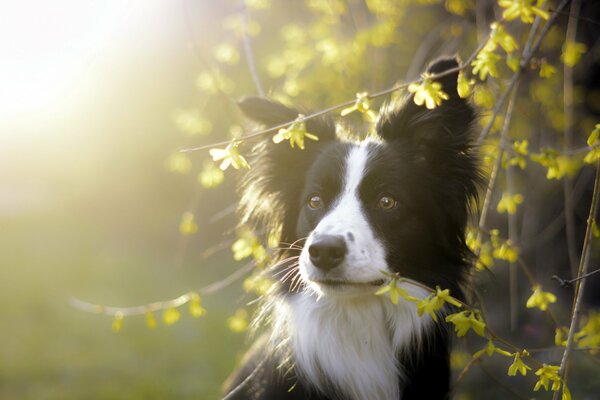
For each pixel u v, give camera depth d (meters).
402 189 3.06
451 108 3.05
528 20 2.57
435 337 3.16
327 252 2.80
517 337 5.45
